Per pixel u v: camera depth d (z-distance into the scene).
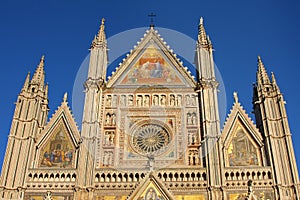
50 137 52.97
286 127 51.94
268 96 55.34
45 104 57.81
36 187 48.16
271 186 47.88
